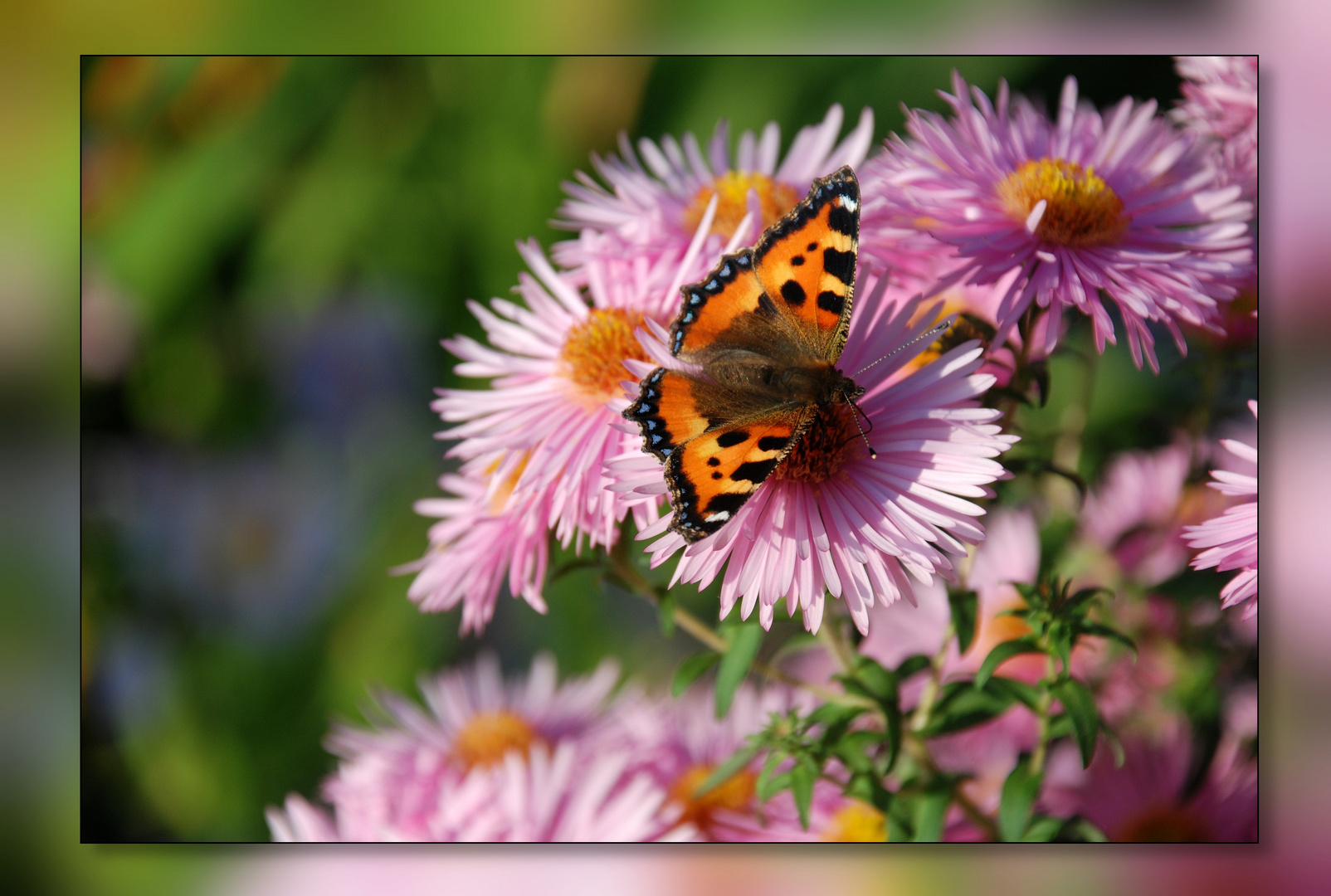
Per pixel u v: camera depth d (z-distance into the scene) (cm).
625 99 61
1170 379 51
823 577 46
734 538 46
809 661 54
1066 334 50
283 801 61
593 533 47
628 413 46
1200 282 48
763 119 58
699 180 51
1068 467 50
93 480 60
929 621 52
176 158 60
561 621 60
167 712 60
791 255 47
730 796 51
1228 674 51
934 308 47
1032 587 48
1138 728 51
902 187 47
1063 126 49
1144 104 50
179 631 61
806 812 48
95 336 59
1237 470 50
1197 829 50
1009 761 51
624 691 58
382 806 51
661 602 48
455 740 55
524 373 48
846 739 48
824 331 47
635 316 48
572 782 51
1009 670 51
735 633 48
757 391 46
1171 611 51
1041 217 47
